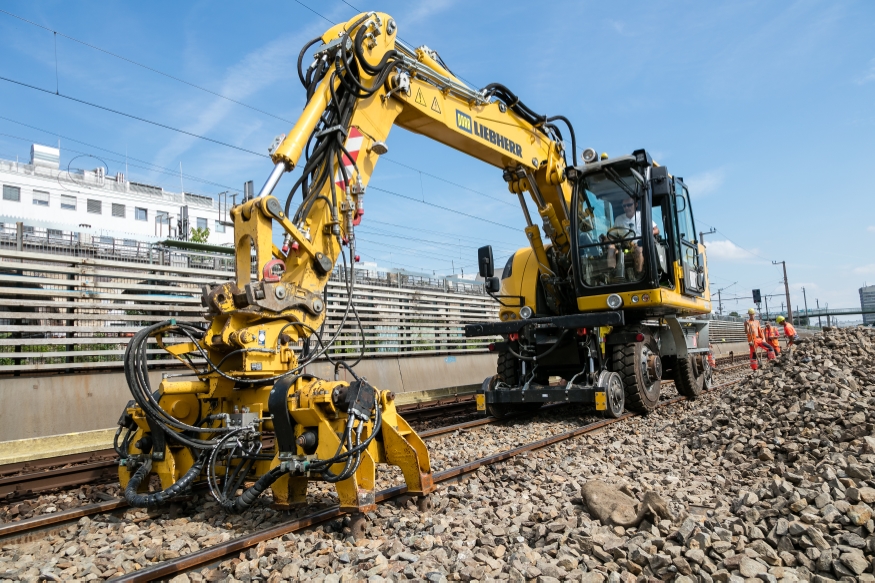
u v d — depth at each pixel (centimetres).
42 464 654
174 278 1055
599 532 369
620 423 842
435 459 634
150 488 540
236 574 330
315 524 397
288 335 479
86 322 938
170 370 988
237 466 465
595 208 920
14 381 791
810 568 305
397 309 1562
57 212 4128
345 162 547
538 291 991
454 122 709
